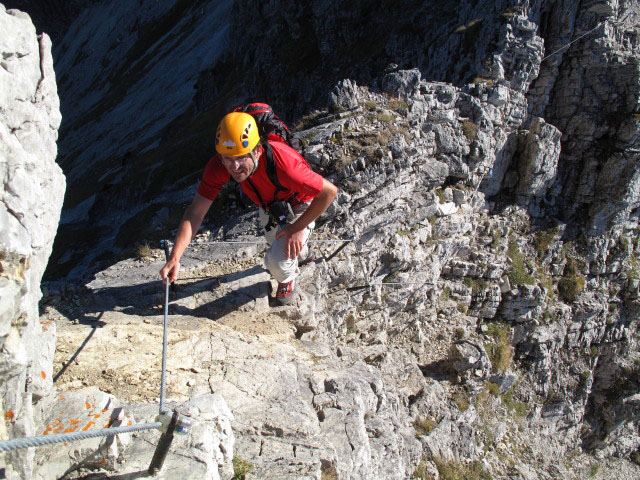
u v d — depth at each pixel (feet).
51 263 76.28
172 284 24.36
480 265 48.01
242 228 32.01
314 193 15.70
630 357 58.70
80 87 222.07
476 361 39.73
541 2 54.19
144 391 16.61
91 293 23.25
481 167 46.75
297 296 24.62
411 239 39.01
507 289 49.88
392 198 35.22
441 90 44.98
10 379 9.26
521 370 52.39
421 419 34.40
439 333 44.29
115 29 224.53
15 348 8.84
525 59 52.85
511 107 52.44
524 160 53.11
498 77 51.80
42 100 11.67
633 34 56.03
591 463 56.29
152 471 11.32
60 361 17.21
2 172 8.85
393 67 55.62
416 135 39.50
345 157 32.91
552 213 56.85
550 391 54.19
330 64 81.15
